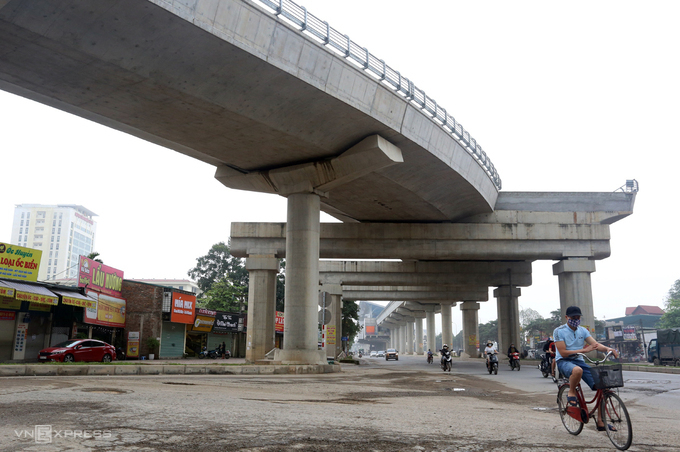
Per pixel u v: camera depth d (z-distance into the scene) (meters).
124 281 35.72
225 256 66.69
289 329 26.02
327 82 20.39
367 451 4.84
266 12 17.67
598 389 5.64
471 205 35.12
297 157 26.45
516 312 50.66
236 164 27.70
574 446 5.41
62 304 28.64
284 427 6.02
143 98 19.62
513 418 7.87
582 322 36.19
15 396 8.15
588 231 37.22
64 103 21.03
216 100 19.69
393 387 14.67
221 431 5.57
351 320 78.44
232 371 20.02
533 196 37.62
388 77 22.97
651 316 99.75
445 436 5.79
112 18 15.44
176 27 16.06
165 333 37.81
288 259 26.92
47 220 175.62
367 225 37.59
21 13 14.70
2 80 18.61
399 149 25.98
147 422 5.94
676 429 7.07
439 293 68.94
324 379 18.20
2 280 24.61
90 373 16.09
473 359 63.72
